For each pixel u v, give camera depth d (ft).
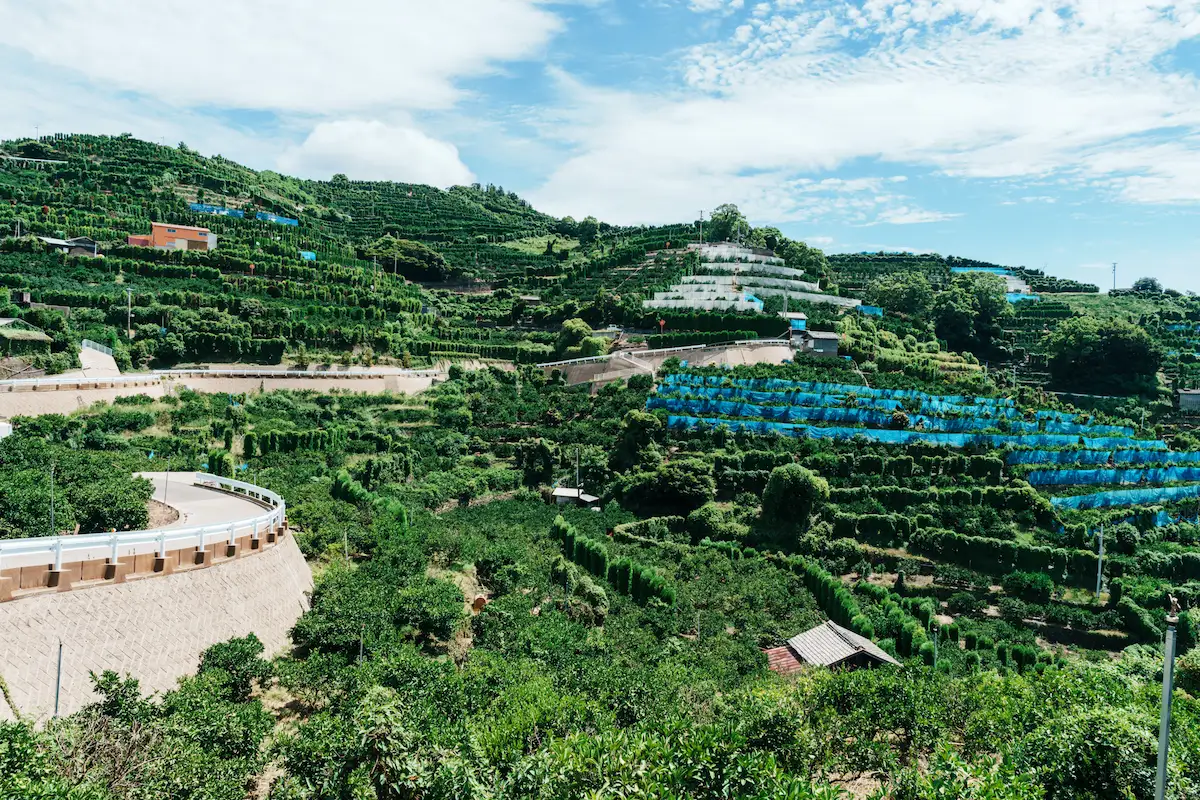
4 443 132.67
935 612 187.62
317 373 298.56
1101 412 348.79
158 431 221.87
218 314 324.60
